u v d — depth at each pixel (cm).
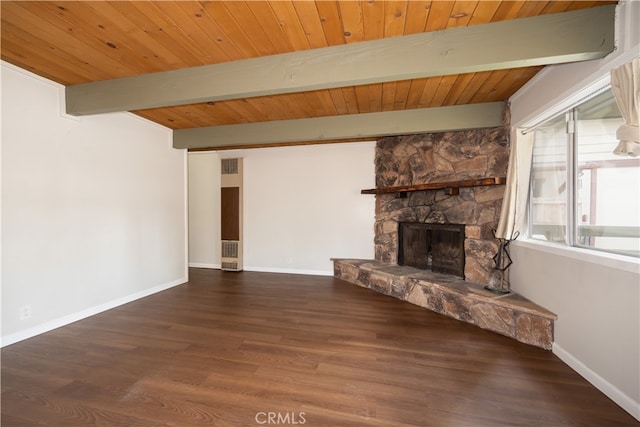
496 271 313
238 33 203
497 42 194
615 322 180
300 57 226
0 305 247
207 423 163
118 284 359
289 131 395
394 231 463
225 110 357
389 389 194
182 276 469
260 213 553
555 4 176
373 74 213
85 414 170
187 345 255
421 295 359
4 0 167
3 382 200
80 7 175
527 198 289
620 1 174
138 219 388
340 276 498
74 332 280
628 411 171
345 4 174
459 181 337
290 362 227
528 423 164
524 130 277
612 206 197
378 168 487
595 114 212
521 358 233
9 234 252
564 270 228
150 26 195
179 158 463
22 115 259
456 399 184
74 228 306
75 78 275
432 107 345
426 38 204
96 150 329
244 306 358
